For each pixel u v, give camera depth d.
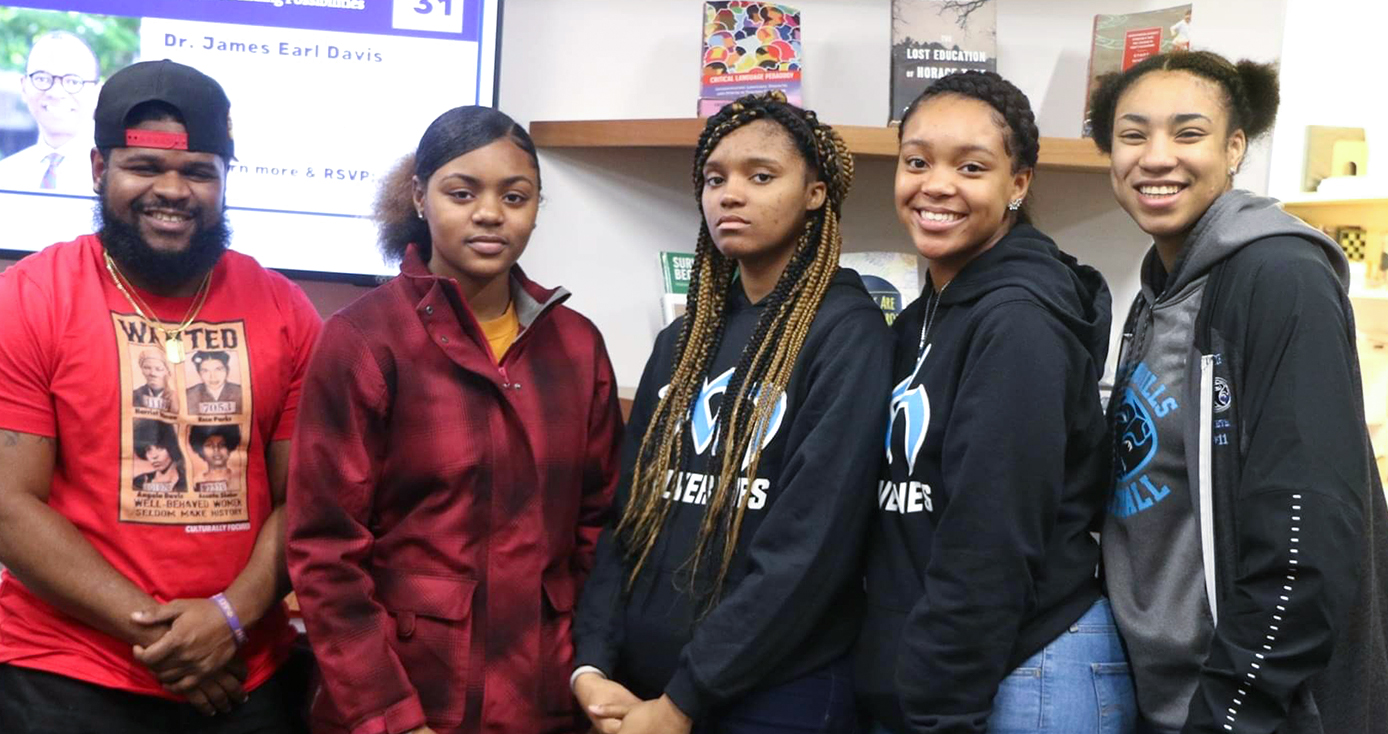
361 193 2.18
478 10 2.17
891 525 1.46
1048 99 2.32
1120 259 2.33
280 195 2.16
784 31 2.10
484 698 1.51
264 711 1.64
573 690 1.56
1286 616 1.23
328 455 1.49
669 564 1.54
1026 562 1.31
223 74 2.13
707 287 1.65
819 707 1.48
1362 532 1.25
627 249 2.31
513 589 1.54
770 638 1.42
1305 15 2.93
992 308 1.37
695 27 2.28
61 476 1.54
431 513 1.53
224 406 1.58
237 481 1.59
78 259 1.58
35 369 1.50
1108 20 2.12
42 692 1.51
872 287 2.13
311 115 2.16
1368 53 2.96
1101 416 1.46
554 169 2.28
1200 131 1.41
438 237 1.56
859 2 2.28
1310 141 2.96
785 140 1.53
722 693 1.42
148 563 1.53
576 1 2.27
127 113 1.52
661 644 1.52
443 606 1.50
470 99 2.18
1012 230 1.49
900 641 1.40
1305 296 1.29
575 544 1.70
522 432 1.57
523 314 1.66
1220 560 1.34
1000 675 1.33
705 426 1.56
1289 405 1.26
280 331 1.66
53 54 2.11
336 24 2.15
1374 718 1.35
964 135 1.43
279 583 1.59
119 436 1.52
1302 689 1.29
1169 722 1.40
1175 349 1.43
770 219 1.53
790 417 1.50
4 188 2.11
